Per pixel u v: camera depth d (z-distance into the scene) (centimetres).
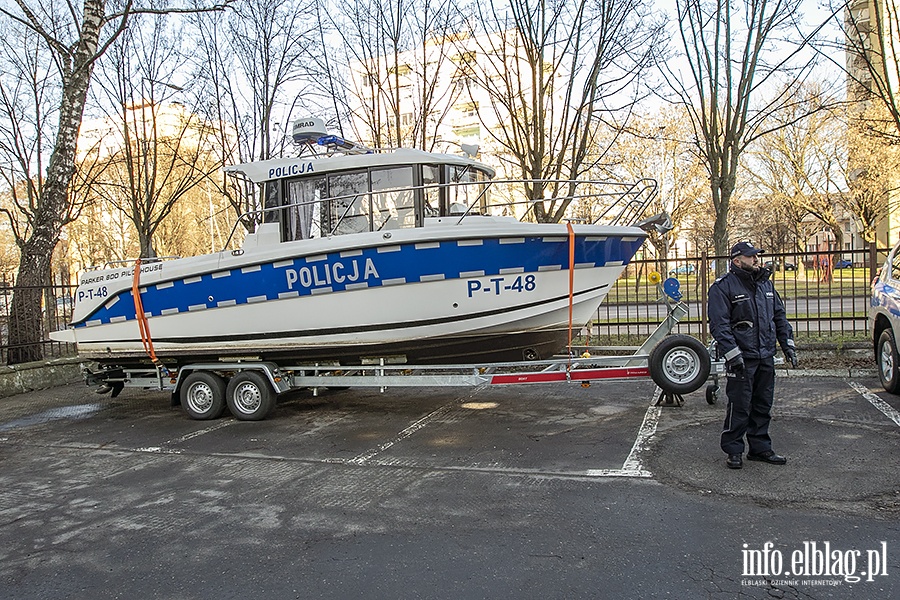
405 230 690
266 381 789
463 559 380
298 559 392
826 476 483
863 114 1655
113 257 3347
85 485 568
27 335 1137
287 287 744
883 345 764
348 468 579
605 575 350
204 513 480
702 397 790
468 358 755
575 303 717
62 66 1212
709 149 1023
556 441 629
